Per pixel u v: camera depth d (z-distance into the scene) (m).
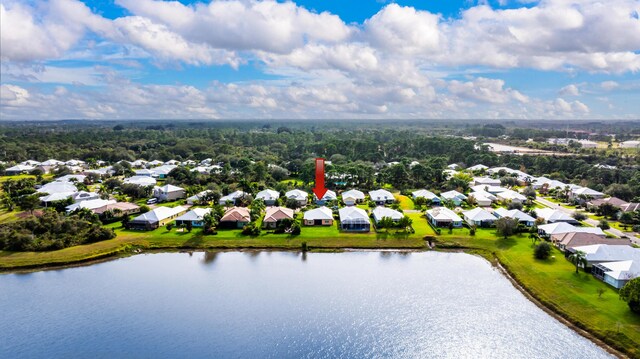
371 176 196.25
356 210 127.31
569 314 71.19
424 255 104.38
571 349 61.94
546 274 87.25
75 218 119.06
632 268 80.69
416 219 133.62
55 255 100.31
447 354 60.84
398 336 65.44
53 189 167.00
